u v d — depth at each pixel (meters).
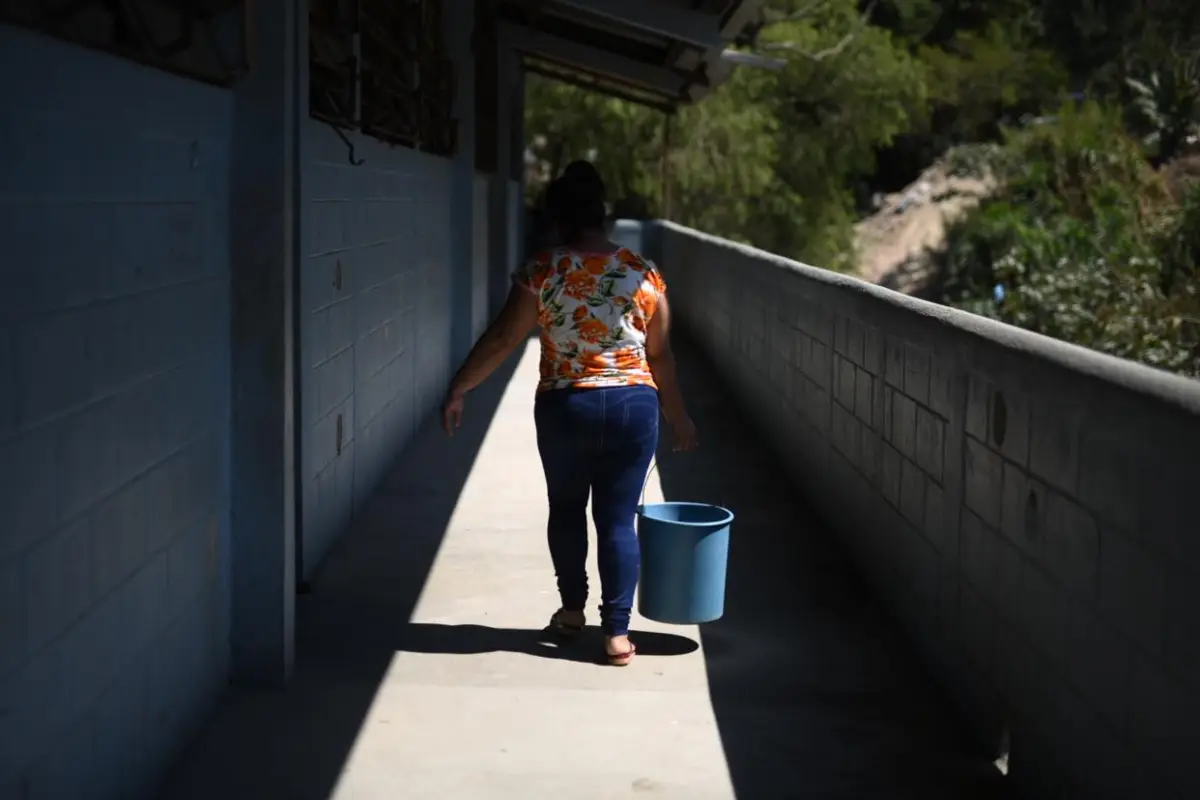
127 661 3.95
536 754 4.60
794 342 9.06
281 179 4.86
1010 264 21.27
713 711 5.00
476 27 14.26
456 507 8.02
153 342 4.12
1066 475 3.93
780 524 7.88
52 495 3.36
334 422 7.09
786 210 34.03
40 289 3.27
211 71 4.56
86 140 3.56
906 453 5.90
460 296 12.88
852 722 4.93
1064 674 3.94
